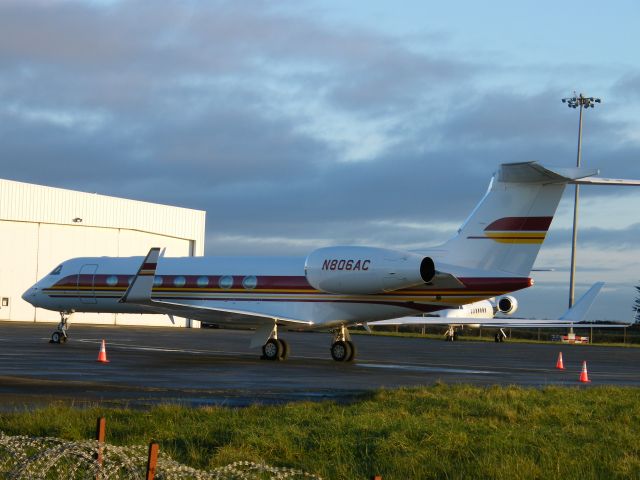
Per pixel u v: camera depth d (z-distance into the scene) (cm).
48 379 3219
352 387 3180
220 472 1414
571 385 3569
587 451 1767
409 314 4450
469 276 4216
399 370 4197
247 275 4872
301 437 1808
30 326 8688
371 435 1848
